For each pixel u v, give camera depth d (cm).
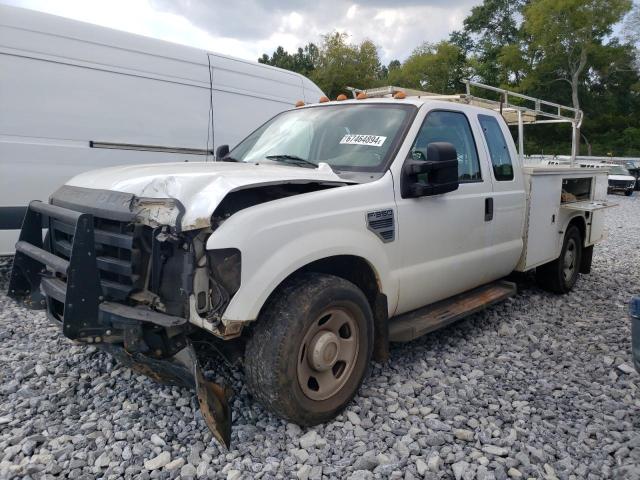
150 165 367
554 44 4272
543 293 643
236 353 325
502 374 408
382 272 363
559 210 592
